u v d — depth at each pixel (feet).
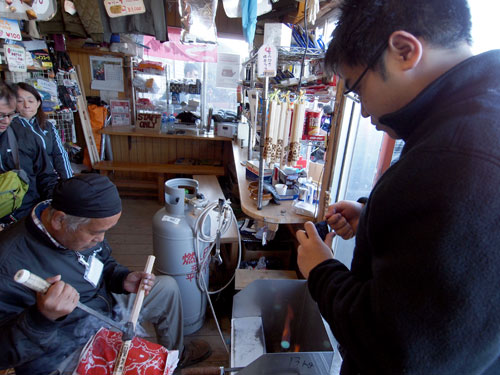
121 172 13.60
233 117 13.05
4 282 2.85
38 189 6.41
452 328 1.07
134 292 4.07
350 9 1.58
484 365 1.15
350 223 2.93
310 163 6.07
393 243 1.27
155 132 12.51
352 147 4.18
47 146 6.60
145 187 12.55
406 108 1.47
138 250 8.73
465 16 1.37
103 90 13.71
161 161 13.89
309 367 2.82
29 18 5.29
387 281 1.22
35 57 8.55
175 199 5.11
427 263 1.10
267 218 4.62
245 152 9.20
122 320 4.31
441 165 1.16
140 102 13.80
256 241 6.56
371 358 1.31
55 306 2.39
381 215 1.33
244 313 4.18
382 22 1.40
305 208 4.74
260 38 8.73
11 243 3.00
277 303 4.21
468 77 1.32
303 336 4.14
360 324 1.33
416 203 1.18
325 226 3.40
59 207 2.89
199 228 5.05
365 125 4.13
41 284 2.38
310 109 4.63
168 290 4.65
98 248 4.00
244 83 9.13
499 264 1.04
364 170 4.43
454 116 1.26
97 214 2.91
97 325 3.75
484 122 1.15
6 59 7.14
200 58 14.40
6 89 5.25
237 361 3.65
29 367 3.26
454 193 1.09
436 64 1.40
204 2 6.54
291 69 6.86
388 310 1.18
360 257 1.84
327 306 1.65
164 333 4.79
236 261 6.51
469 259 1.04
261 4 6.60
